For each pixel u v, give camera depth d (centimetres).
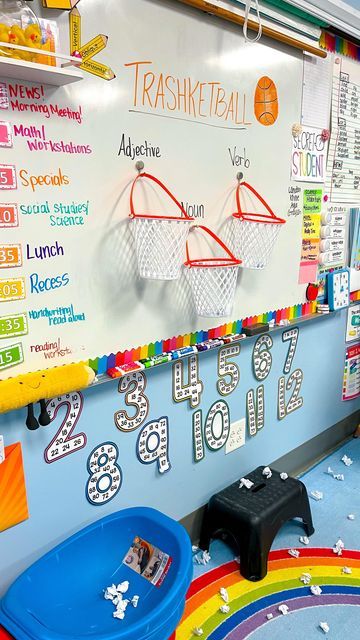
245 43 132
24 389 96
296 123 157
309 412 204
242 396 164
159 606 100
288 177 159
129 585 120
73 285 106
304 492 162
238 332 155
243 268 150
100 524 122
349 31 164
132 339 121
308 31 151
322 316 196
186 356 137
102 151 105
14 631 94
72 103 98
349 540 163
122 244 113
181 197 125
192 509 156
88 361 112
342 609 135
